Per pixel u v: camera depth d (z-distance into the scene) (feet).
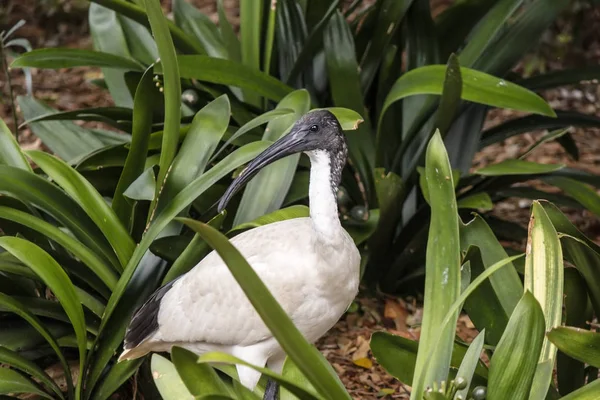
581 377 12.50
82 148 18.81
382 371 16.55
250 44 18.94
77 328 12.52
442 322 10.25
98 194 13.84
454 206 11.48
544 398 10.39
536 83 19.43
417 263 19.24
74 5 34.01
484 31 18.69
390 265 19.08
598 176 18.56
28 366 12.90
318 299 12.39
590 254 11.73
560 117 19.77
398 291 19.39
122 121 17.70
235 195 16.63
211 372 9.41
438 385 10.59
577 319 12.60
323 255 12.25
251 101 19.13
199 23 20.98
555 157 26.63
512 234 20.15
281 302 12.31
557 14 18.70
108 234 13.56
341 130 12.64
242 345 12.68
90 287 15.16
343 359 16.93
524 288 11.48
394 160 18.83
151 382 14.56
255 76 17.35
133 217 14.40
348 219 18.45
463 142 19.22
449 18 19.49
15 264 13.76
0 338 13.83
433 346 10.11
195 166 14.49
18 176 13.75
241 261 8.00
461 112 18.85
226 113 15.14
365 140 18.79
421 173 17.44
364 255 18.06
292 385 8.77
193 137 14.79
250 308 12.39
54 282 12.25
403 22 19.75
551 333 10.05
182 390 10.28
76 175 13.84
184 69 16.60
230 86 18.98
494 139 20.06
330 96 20.03
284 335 8.36
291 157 15.69
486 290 12.32
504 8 18.69
